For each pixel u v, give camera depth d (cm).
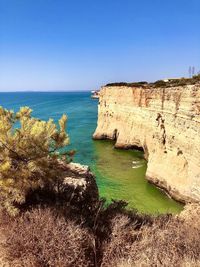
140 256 809
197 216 1098
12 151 912
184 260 773
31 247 786
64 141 1004
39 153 932
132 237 914
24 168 901
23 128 951
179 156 2503
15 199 881
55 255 778
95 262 817
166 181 2498
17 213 865
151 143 3372
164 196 2423
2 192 861
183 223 1018
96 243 884
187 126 2395
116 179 2872
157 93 3256
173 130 2656
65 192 1077
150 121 3522
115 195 2402
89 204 1073
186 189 2216
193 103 2317
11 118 1012
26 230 812
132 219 1038
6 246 796
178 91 2627
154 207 2150
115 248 856
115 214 1026
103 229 941
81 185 1144
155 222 1023
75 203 1056
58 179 1038
